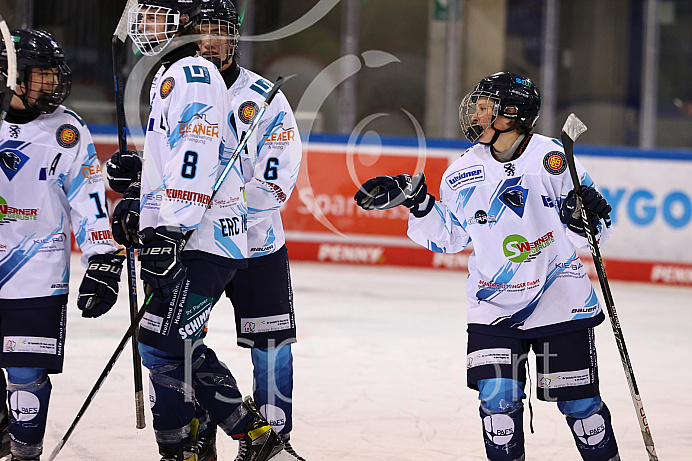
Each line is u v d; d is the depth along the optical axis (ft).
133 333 34.14
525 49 126.31
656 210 104.47
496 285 33.76
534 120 33.68
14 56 31.45
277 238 37.17
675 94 125.59
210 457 36.76
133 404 46.57
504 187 33.47
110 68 118.62
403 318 77.00
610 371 59.98
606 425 33.94
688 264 104.01
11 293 33.27
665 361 63.77
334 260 109.70
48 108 33.58
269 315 36.86
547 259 33.45
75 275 91.40
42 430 34.40
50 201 33.71
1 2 113.80
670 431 45.60
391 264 109.60
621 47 125.18
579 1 125.80
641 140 126.52
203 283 31.40
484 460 39.55
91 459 37.45
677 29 124.67
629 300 92.38
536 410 49.19
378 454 39.99
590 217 33.14
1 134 33.32
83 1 116.47
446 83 124.88
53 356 33.68
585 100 127.34
